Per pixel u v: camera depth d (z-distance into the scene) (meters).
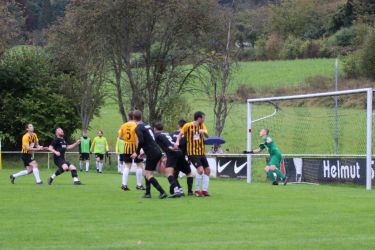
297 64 135.12
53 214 27.14
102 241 20.08
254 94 105.56
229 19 79.50
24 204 31.41
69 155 89.94
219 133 78.38
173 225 23.66
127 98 84.94
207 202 32.28
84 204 31.33
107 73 83.19
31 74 91.94
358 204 31.34
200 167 35.44
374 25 118.75
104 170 75.62
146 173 34.59
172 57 81.44
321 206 30.34
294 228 22.86
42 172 69.00
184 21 78.50
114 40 79.38
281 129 79.19
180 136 35.38
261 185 47.44
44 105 90.69
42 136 90.44
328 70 121.81
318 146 69.06
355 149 66.19
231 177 57.19
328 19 154.38
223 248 18.75
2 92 91.56
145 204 31.25
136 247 18.92
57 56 89.06
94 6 77.62
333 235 21.23
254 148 76.88
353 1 147.50
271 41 150.62
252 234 21.47
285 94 104.12
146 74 81.38
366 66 104.75
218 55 78.25
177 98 80.75
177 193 35.09
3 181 50.84
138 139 34.19
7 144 92.25
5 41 90.19
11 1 93.81
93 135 103.12
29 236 21.08
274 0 166.25
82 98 88.31
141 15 77.69
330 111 84.31
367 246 19.12
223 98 78.38
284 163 52.69
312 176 49.88
